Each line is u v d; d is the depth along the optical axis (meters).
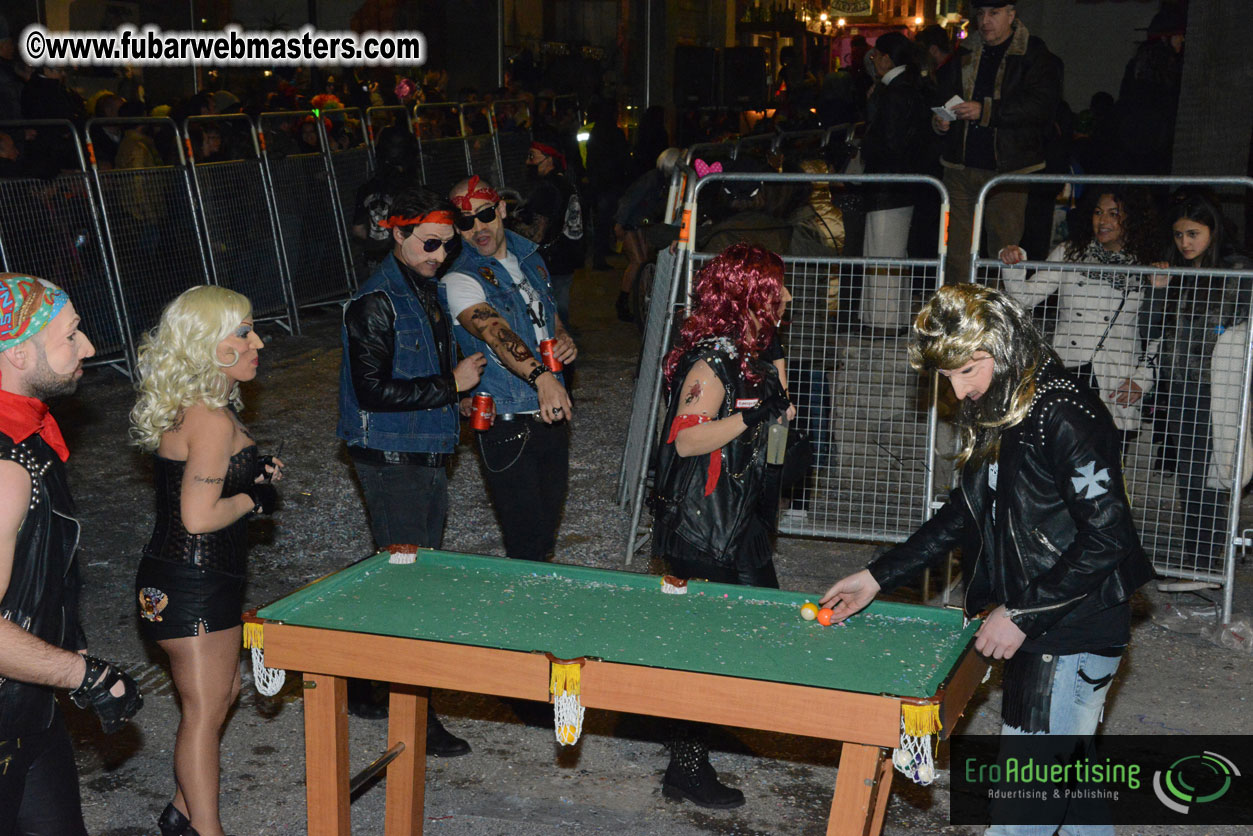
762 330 3.70
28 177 8.82
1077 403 2.77
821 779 4.08
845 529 6.10
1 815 2.43
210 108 12.02
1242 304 5.21
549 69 19.91
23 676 2.32
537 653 2.71
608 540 6.45
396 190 9.91
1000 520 2.88
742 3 26.19
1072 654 2.90
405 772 3.52
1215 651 5.10
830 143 11.74
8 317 2.38
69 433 8.34
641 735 4.41
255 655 2.97
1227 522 5.30
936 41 9.35
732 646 2.92
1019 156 8.09
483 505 7.04
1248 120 7.01
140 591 3.19
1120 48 13.29
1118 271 5.28
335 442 8.22
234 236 10.80
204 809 3.24
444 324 4.20
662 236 6.57
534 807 3.86
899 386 6.62
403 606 3.19
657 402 5.95
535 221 9.75
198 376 3.09
